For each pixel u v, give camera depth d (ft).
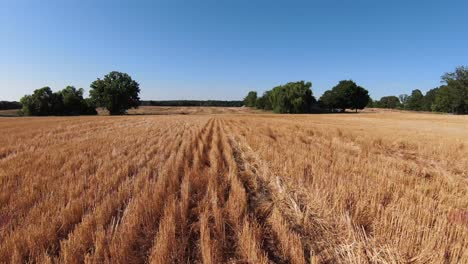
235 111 305.73
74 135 49.44
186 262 9.75
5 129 64.80
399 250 9.62
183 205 13.85
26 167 22.34
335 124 85.15
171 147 33.88
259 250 9.75
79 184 16.89
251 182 19.47
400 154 31.76
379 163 23.79
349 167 21.80
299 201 15.20
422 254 9.13
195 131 56.49
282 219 12.38
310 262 9.62
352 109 296.30
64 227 11.57
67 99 238.68
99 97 231.71
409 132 55.83
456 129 67.56
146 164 24.21
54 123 89.71
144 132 55.31
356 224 11.79
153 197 14.64
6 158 26.40
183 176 20.31
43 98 230.48
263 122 95.96
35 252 9.80
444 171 22.61
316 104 299.38
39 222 11.79
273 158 25.50
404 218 11.14
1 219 12.24
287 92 262.26
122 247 9.79
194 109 342.85
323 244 10.85
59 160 25.12
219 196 15.66
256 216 13.52
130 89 242.78
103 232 10.48
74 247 9.76
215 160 25.27
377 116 160.25
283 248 10.21
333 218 12.62
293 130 59.57
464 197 15.25
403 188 15.89
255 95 420.77
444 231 10.38
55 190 16.20
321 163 22.49
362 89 288.10
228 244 10.87
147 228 11.69
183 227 11.92
